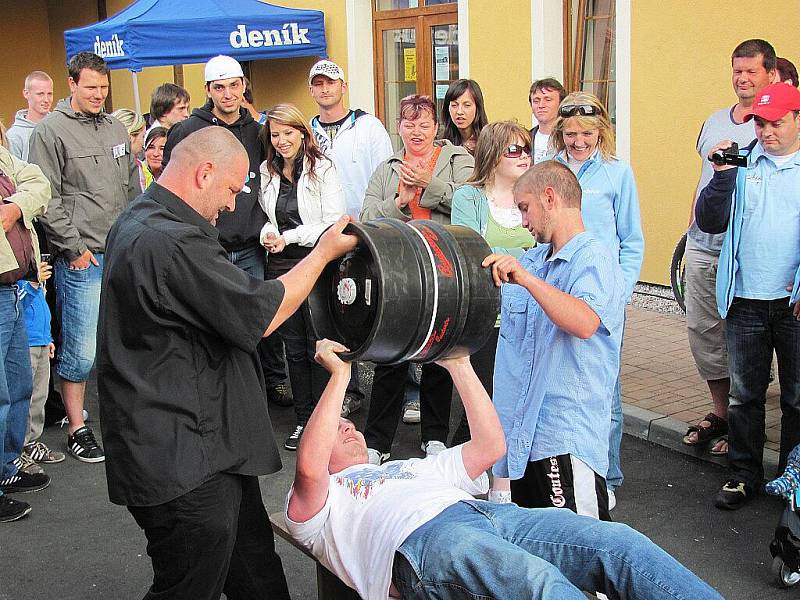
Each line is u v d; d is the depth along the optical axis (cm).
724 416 550
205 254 297
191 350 303
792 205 452
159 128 709
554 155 496
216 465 305
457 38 1058
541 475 343
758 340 468
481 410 325
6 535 481
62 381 579
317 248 295
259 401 317
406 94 1130
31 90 770
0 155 496
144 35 1014
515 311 362
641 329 768
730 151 445
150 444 299
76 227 579
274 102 1278
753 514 473
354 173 671
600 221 469
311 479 306
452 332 291
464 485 329
